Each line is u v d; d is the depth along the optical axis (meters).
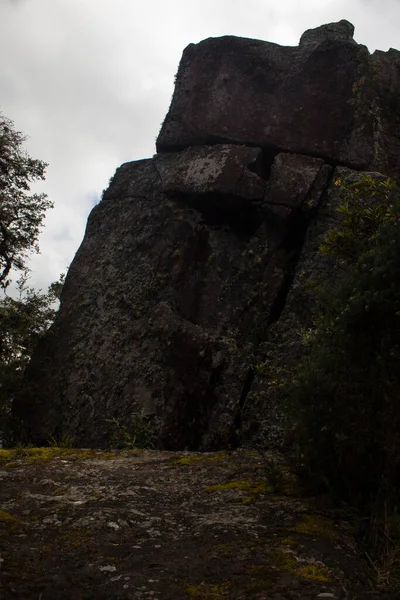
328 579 2.88
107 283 10.18
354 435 3.87
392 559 3.20
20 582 2.77
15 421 9.64
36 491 4.24
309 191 9.00
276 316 8.79
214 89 10.37
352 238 5.46
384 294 3.86
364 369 3.93
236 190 9.34
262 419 7.73
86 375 9.49
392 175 9.28
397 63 9.05
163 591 2.74
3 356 10.12
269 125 9.80
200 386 8.40
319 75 9.80
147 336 9.19
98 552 3.16
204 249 9.59
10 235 12.24
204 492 4.33
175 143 10.66
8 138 12.35
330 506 3.92
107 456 5.55
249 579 2.86
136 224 10.42
